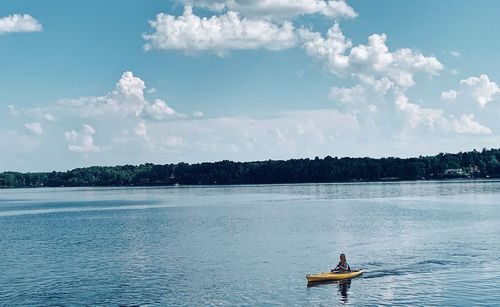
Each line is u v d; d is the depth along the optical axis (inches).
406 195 7573.8
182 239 3321.9
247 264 2416.3
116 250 2935.5
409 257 2450.8
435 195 7313.0
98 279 2191.2
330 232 3469.5
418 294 1834.4
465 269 2165.4
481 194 7234.3
